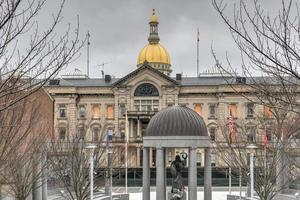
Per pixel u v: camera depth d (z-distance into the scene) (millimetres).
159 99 128375
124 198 71750
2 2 22797
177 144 48781
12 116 37625
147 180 49844
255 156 59188
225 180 98375
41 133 49562
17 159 41062
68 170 59000
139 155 124438
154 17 149125
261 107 107125
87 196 54469
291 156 58531
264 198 49656
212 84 127250
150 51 148500
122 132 128375
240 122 91250
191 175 49125
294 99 22953
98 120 129125
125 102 128875
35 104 51438
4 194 45562
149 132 49438
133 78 128750
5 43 18172
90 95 130000
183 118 49125
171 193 51875
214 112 127188
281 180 57750
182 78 133875
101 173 63781
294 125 54031
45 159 53406
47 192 58031
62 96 128875
